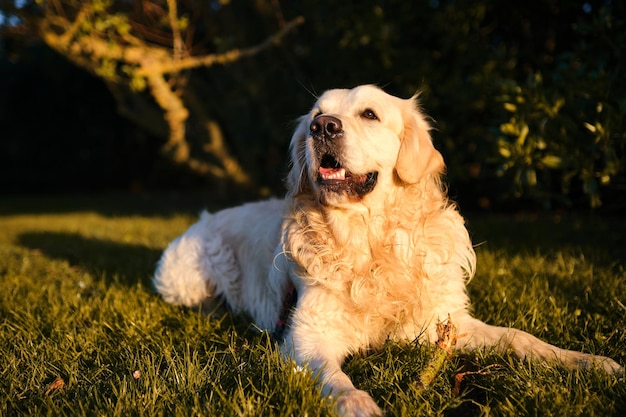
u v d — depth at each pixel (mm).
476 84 7242
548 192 5457
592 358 2623
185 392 2367
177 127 9703
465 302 3326
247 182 11555
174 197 15914
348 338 3088
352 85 8727
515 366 2660
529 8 7160
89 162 19922
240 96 11016
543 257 4895
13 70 18734
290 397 2264
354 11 8344
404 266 3193
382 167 3279
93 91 18656
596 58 4969
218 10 10641
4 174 19594
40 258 6219
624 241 5793
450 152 8078
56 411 2291
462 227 3471
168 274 4285
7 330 3539
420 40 8109
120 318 3672
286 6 9945
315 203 3369
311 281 3174
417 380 2461
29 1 8453
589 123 4844
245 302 4125
